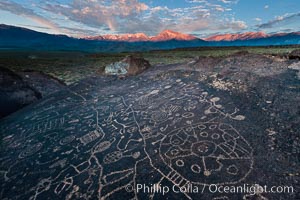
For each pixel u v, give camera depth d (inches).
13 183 98.8
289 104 115.7
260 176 77.3
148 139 112.6
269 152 87.2
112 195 81.1
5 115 204.1
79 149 116.4
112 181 88.0
